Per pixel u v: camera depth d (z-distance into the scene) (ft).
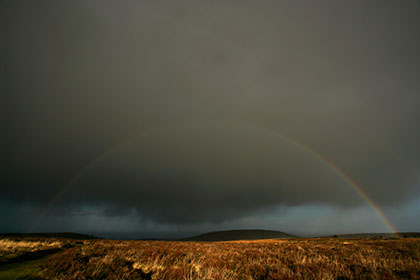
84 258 54.85
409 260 54.49
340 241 124.36
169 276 42.78
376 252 67.46
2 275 41.55
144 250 68.33
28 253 58.90
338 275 43.98
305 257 59.57
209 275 42.80
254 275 45.34
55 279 39.45
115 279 41.01
